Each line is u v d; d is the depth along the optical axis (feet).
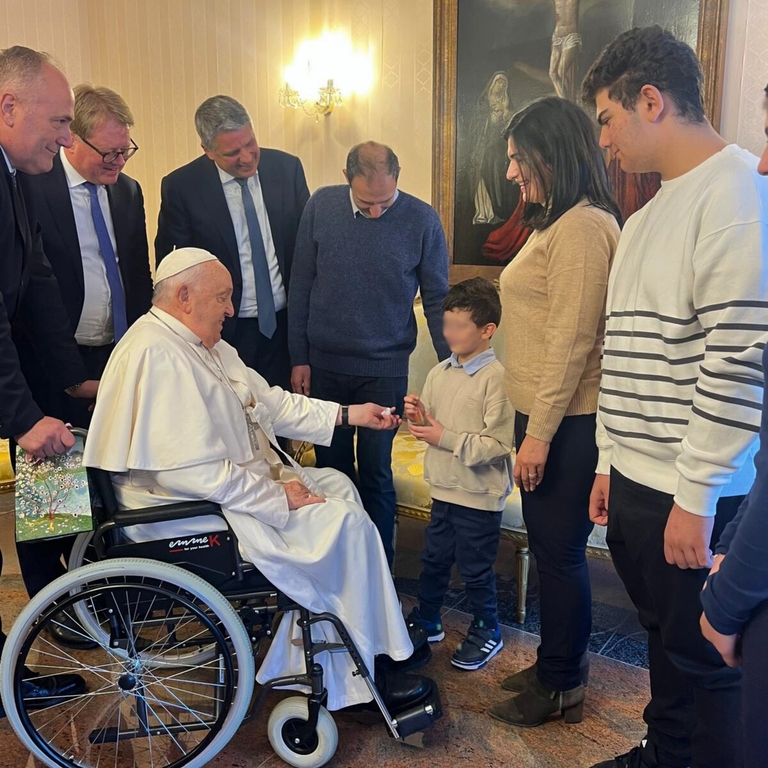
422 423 7.11
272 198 8.80
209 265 6.28
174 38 15.15
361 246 7.94
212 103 7.97
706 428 3.95
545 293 5.63
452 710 6.69
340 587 5.92
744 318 3.84
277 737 5.93
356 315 8.08
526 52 10.60
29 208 6.70
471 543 7.17
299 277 8.52
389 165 7.55
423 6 11.50
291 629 5.98
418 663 7.32
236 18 13.99
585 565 6.14
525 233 10.93
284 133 13.79
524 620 8.31
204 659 6.95
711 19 9.02
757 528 3.03
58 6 16.25
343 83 12.70
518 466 5.74
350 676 6.02
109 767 5.98
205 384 6.08
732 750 4.48
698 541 4.10
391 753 6.14
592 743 6.23
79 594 5.31
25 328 7.25
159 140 16.03
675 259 4.24
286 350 9.21
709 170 4.12
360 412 7.30
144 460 5.67
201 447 5.66
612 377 4.76
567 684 6.34
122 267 8.33
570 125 5.29
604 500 5.31
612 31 9.82
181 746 5.96
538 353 5.78
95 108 7.42
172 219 8.61
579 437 5.69
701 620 3.56
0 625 6.63
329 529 5.83
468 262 11.73
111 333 8.34
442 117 11.50
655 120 4.29
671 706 5.00
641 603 5.12
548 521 5.92
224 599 5.41
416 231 8.00
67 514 5.45
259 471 6.52
